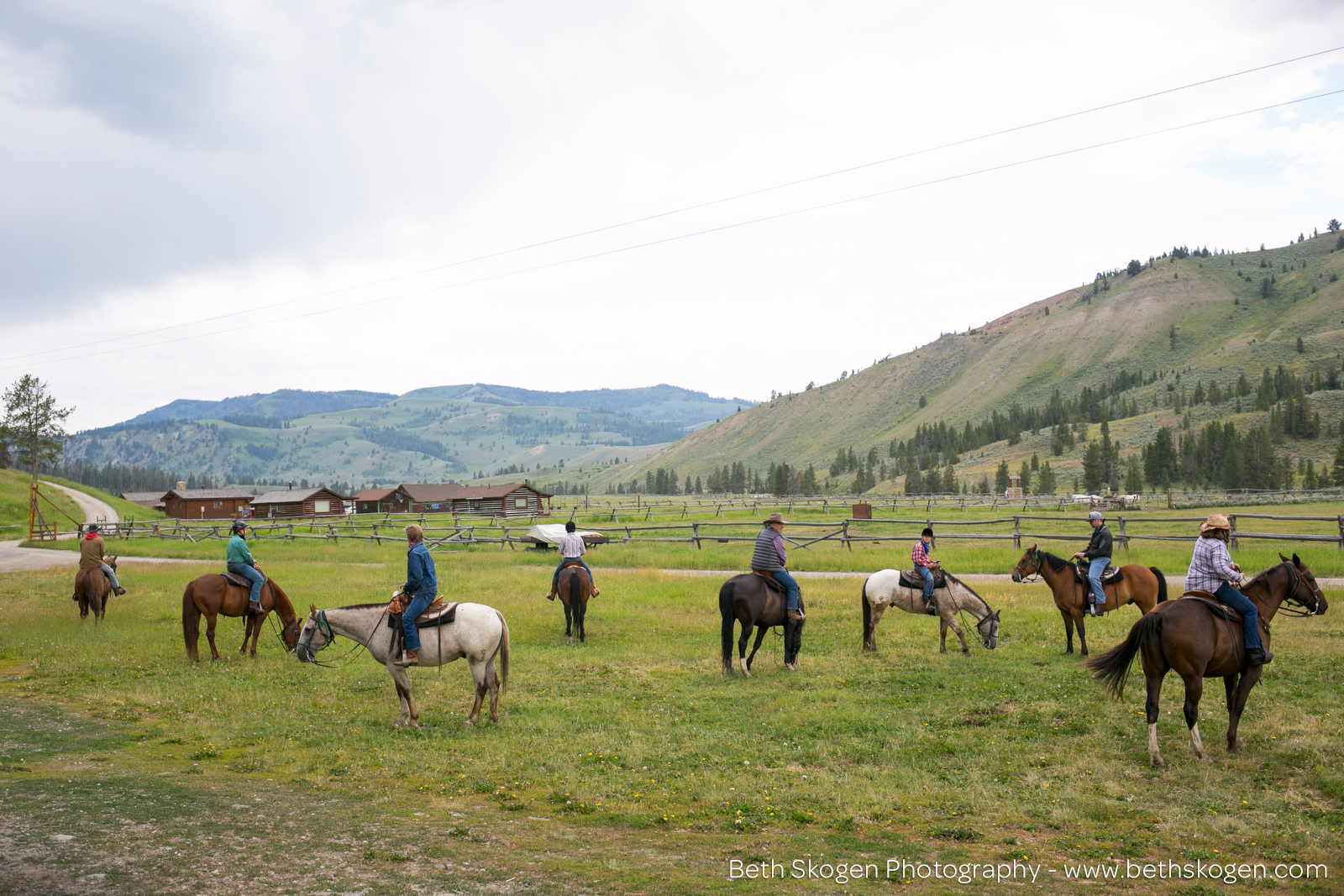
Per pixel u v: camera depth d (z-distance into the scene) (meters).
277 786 8.11
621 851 6.50
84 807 7.02
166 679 13.27
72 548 48.19
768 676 13.20
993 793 7.95
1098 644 14.83
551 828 7.06
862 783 8.23
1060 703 11.12
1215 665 8.91
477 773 8.67
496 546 38.94
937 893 5.75
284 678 13.44
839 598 20.66
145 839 6.30
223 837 6.43
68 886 5.32
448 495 100.38
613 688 12.61
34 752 9.05
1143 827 7.13
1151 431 181.62
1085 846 6.71
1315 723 9.71
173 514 100.38
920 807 7.64
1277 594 9.72
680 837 6.90
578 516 64.50
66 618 19.72
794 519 57.59
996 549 30.31
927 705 11.20
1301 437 148.88
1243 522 42.69
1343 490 83.31
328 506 103.44
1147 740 9.53
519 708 11.47
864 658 14.30
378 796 7.87
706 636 16.66
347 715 11.07
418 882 5.67
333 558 36.16
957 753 9.25
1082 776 8.37
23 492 87.12
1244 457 130.75
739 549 33.16
